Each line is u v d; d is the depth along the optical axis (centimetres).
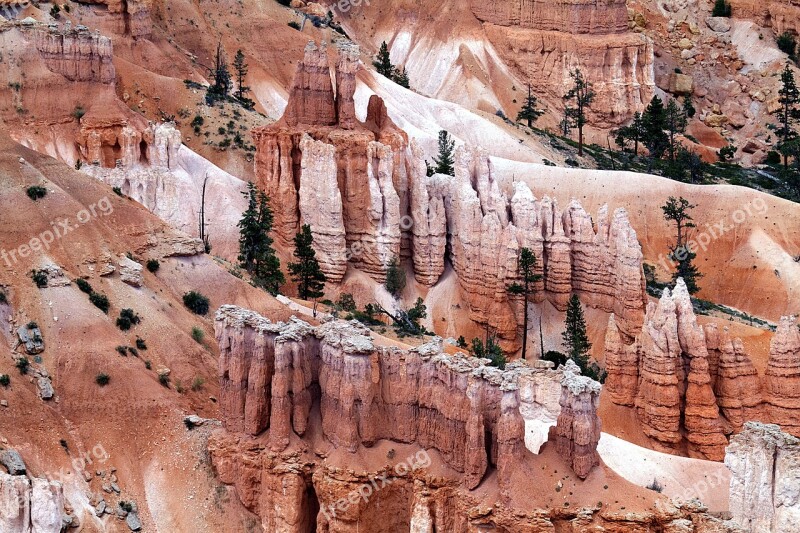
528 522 19425
